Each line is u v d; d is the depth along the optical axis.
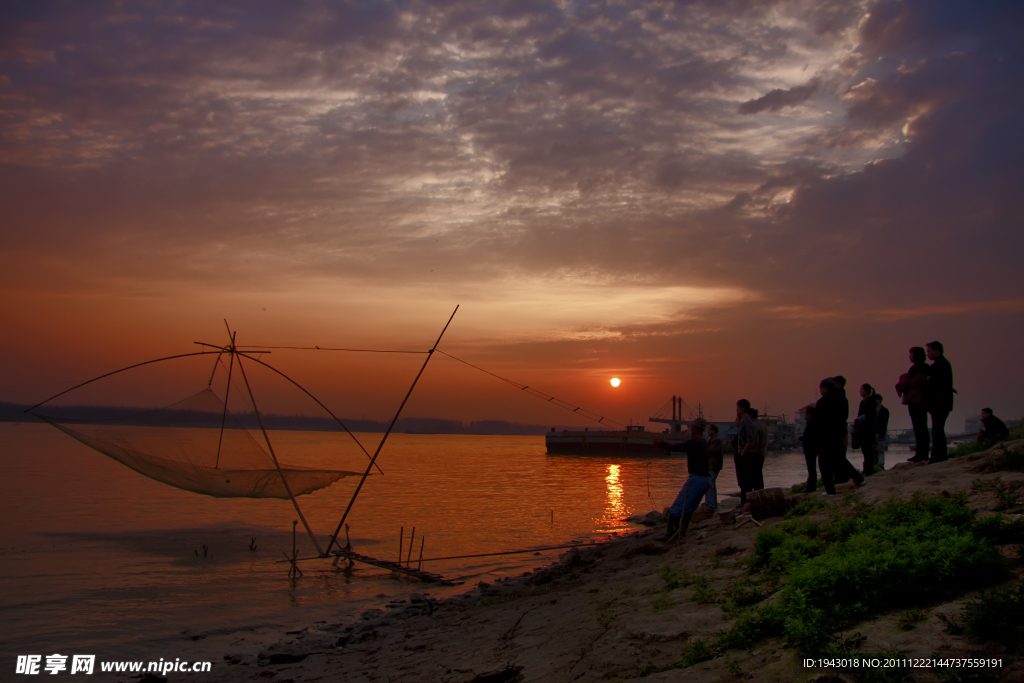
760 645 6.09
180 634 13.35
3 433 145.62
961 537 6.41
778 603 6.48
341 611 15.51
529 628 9.20
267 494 21.25
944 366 12.86
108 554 22.02
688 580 9.16
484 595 14.99
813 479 12.74
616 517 33.41
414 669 8.69
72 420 20.19
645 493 46.78
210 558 21.64
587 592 10.80
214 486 20.23
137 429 21.03
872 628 5.63
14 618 14.37
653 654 6.66
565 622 8.84
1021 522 6.78
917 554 6.20
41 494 39.66
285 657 11.01
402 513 34.47
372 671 9.14
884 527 7.85
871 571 6.12
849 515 9.59
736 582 8.30
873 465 15.06
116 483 47.50
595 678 6.39
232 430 21.23
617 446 109.56
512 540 26.30
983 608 5.08
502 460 100.56
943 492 8.88
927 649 4.98
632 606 8.61
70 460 71.31
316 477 21.70
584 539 26.47
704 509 15.72
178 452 20.16
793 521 9.95
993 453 10.55
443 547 24.70
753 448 13.62
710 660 6.10
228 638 13.14
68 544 23.72
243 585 18.08
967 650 4.85
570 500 41.75
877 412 16.94
